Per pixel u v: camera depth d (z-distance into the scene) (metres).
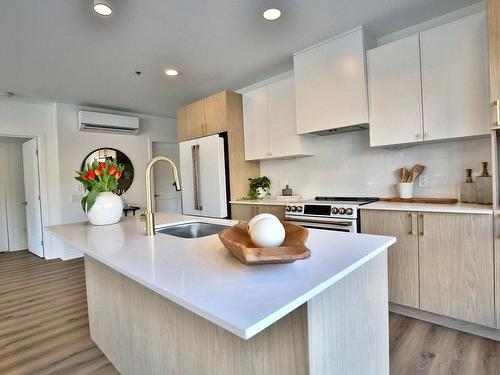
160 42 2.65
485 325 1.93
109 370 1.81
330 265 0.98
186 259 1.13
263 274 0.92
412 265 2.21
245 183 3.82
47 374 1.80
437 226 2.09
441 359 1.78
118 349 1.73
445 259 2.06
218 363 1.08
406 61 2.35
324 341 0.95
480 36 2.03
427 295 2.15
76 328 2.35
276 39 2.69
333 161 3.24
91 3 2.05
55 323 2.45
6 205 5.24
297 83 2.98
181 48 2.79
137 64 3.10
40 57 2.85
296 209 2.85
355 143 3.05
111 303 1.76
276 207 3.13
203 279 0.90
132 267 1.05
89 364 1.88
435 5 2.27
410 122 2.35
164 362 1.33
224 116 3.68
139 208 4.95
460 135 2.12
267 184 3.78
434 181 2.55
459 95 2.12
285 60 3.16
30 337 2.23
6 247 5.21
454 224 2.02
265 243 1.03
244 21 2.37
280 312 0.68
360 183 3.03
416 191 2.65
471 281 1.97
